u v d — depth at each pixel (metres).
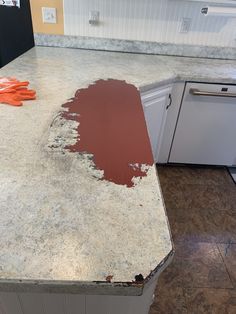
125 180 0.68
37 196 0.61
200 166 2.23
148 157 0.77
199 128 1.91
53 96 1.13
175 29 1.88
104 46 1.95
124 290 0.45
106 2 1.75
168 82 1.57
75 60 1.69
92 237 0.52
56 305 0.60
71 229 0.53
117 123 0.95
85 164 0.72
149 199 0.62
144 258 0.48
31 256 0.48
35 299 0.58
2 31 2.19
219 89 1.69
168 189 1.97
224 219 1.73
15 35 2.21
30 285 0.45
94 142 0.82
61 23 1.85
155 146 1.94
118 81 1.38
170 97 1.73
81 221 0.55
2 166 0.70
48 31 1.88
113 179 0.68
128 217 0.57
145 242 0.52
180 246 1.51
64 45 1.94
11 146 0.78
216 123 1.88
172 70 1.66
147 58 1.88
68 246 0.50
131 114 1.02
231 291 1.29
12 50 2.29
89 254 0.48
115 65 1.66
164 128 1.91
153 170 0.72
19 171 0.68
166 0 1.74
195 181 2.07
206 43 1.95
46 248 0.49
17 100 1.05
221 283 1.33
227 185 2.05
